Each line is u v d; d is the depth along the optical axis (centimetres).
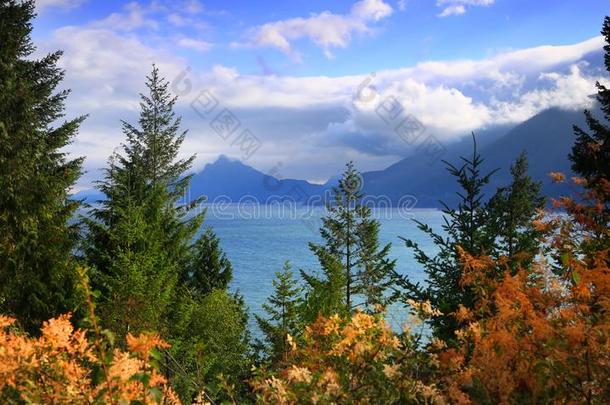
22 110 1991
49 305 1850
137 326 1502
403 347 366
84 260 2050
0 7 2133
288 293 2430
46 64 2672
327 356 374
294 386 349
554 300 363
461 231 927
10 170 1886
